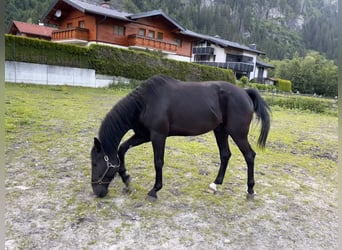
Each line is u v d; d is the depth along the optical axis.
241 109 2.80
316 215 2.77
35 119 5.92
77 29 17.20
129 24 19.08
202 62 30.36
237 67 27.94
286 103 14.82
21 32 21.12
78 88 11.89
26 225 2.20
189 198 2.89
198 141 5.62
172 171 3.67
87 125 5.88
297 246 2.21
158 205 2.68
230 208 2.74
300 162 4.73
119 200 2.72
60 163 3.63
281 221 2.58
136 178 3.31
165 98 2.57
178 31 21.33
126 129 2.62
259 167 4.20
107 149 2.53
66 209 2.49
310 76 33.28
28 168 3.38
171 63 15.26
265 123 2.95
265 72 34.09
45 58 11.62
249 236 2.29
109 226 2.27
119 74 13.77
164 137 2.61
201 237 2.21
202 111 2.65
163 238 2.16
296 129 8.24
